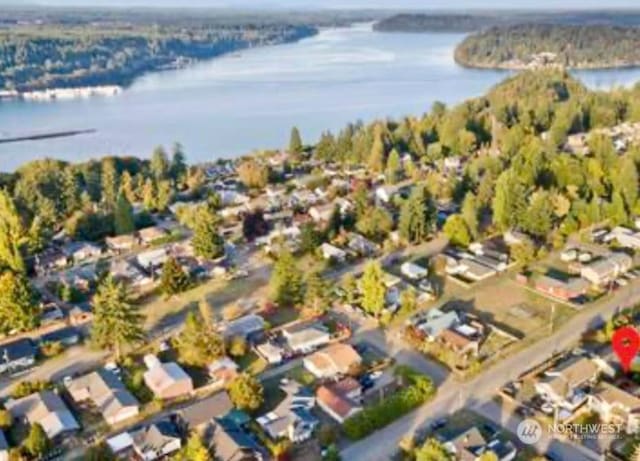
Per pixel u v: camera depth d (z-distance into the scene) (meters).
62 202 113.94
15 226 94.75
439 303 77.62
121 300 68.00
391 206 109.50
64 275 87.94
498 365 64.81
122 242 98.06
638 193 102.62
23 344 69.00
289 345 68.88
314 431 56.09
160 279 83.44
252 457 52.53
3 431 56.25
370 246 92.94
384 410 56.53
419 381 60.12
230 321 73.38
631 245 91.06
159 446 53.34
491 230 97.56
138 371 64.38
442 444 51.25
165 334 72.44
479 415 57.34
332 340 70.00
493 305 76.88
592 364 62.28
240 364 66.38
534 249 88.81
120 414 57.94
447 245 94.38
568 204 98.62
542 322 72.75
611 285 80.00
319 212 105.31
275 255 91.25
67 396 61.62
